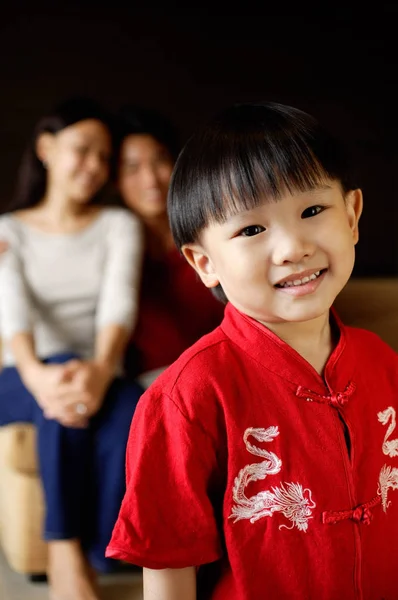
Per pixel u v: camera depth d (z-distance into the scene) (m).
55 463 1.61
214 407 0.74
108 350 1.76
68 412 1.62
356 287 1.79
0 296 1.87
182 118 2.95
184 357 0.78
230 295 0.77
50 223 1.98
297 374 0.76
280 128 0.74
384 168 3.15
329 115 3.10
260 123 0.75
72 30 2.81
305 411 0.75
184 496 0.74
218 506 0.77
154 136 1.97
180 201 0.79
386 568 0.78
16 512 1.74
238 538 0.74
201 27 2.95
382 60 3.13
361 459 0.77
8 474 1.79
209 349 0.78
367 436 0.78
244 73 3.01
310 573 0.74
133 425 0.79
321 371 0.80
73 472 1.61
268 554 0.74
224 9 2.97
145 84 2.90
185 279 1.97
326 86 3.09
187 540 0.74
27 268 1.93
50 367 1.71
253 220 0.72
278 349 0.76
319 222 0.72
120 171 2.00
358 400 0.79
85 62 2.83
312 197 0.72
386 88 3.14
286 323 0.77
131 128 1.97
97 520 1.62
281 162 0.71
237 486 0.74
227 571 0.77
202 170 0.75
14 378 1.82
